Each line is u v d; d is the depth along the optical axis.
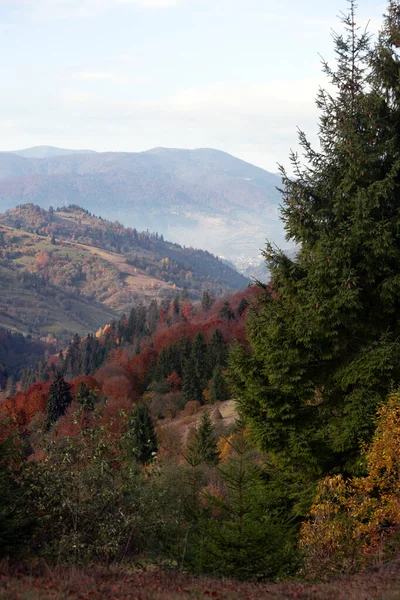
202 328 137.75
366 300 16.20
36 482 11.99
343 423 15.14
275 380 16.09
